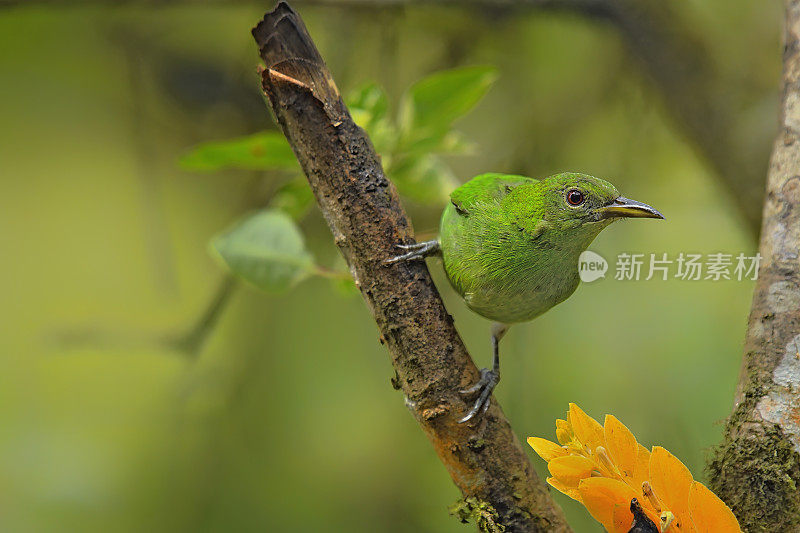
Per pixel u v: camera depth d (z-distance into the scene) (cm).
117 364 1175
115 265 1382
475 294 644
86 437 1105
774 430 446
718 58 1052
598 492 423
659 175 1162
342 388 1110
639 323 1020
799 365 458
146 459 1099
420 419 497
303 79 504
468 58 1154
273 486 1077
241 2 940
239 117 1167
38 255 1390
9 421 1120
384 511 1066
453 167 1146
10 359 1241
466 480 496
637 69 1062
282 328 1134
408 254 505
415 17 1111
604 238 1010
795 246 487
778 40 1094
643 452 435
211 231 1323
